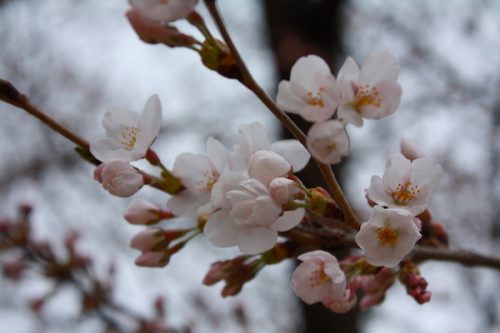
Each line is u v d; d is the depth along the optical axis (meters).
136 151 0.46
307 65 0.47
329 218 0.46
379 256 0.44
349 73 0.47
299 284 0.46
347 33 1.49
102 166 0.46
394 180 0.45
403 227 0.44
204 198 0.48
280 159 0.45
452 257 0.54
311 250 0.50
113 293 0.92
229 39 0.44
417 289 0.49
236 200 0.44
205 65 0.45
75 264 0.90
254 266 0.50
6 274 0.88
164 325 0.93
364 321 1.27
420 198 0.45
